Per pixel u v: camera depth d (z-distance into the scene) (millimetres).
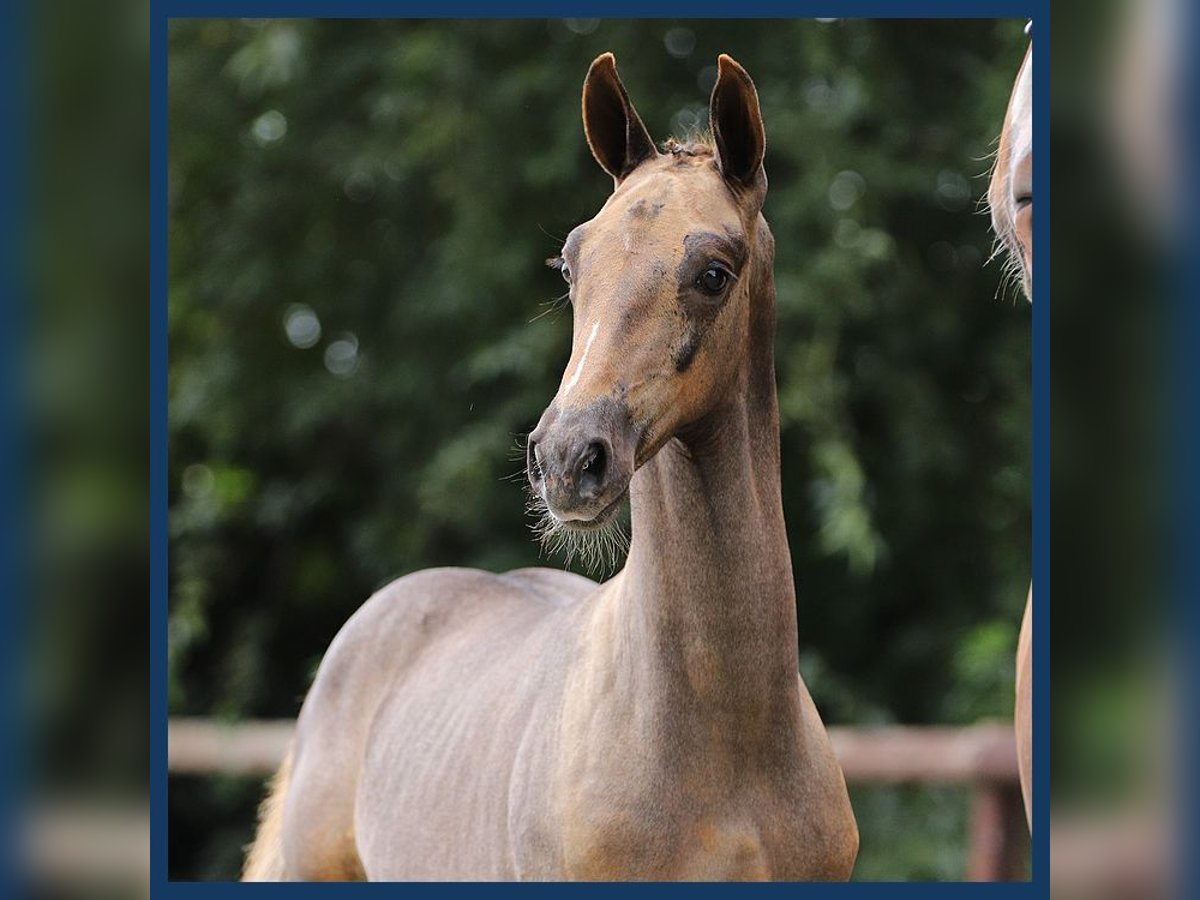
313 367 12898
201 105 12508
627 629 4012
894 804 11227
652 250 3664
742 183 3963
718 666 3857
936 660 12195
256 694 12938
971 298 12523
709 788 3885
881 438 12508
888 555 11469
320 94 12477
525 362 11281
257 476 13102
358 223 12727
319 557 13086
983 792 7844
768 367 4078
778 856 3977
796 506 11891
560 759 4109
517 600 5641
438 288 11969
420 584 5988
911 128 12195
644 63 12062
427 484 11430
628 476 3484
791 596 4023
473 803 4652
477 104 11977
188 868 12609
